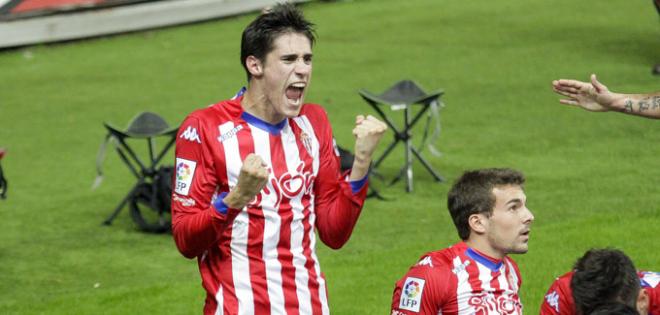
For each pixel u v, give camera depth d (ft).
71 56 169.37
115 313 69.15
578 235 77.77
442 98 128.77
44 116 133.90
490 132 112.78
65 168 110.73
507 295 43.16
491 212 42.50
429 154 106.63
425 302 42.60
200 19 187.11
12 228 91.81
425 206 91.56
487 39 159.12
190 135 40.57
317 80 142.00
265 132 40.81
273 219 40.68
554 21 168.04
